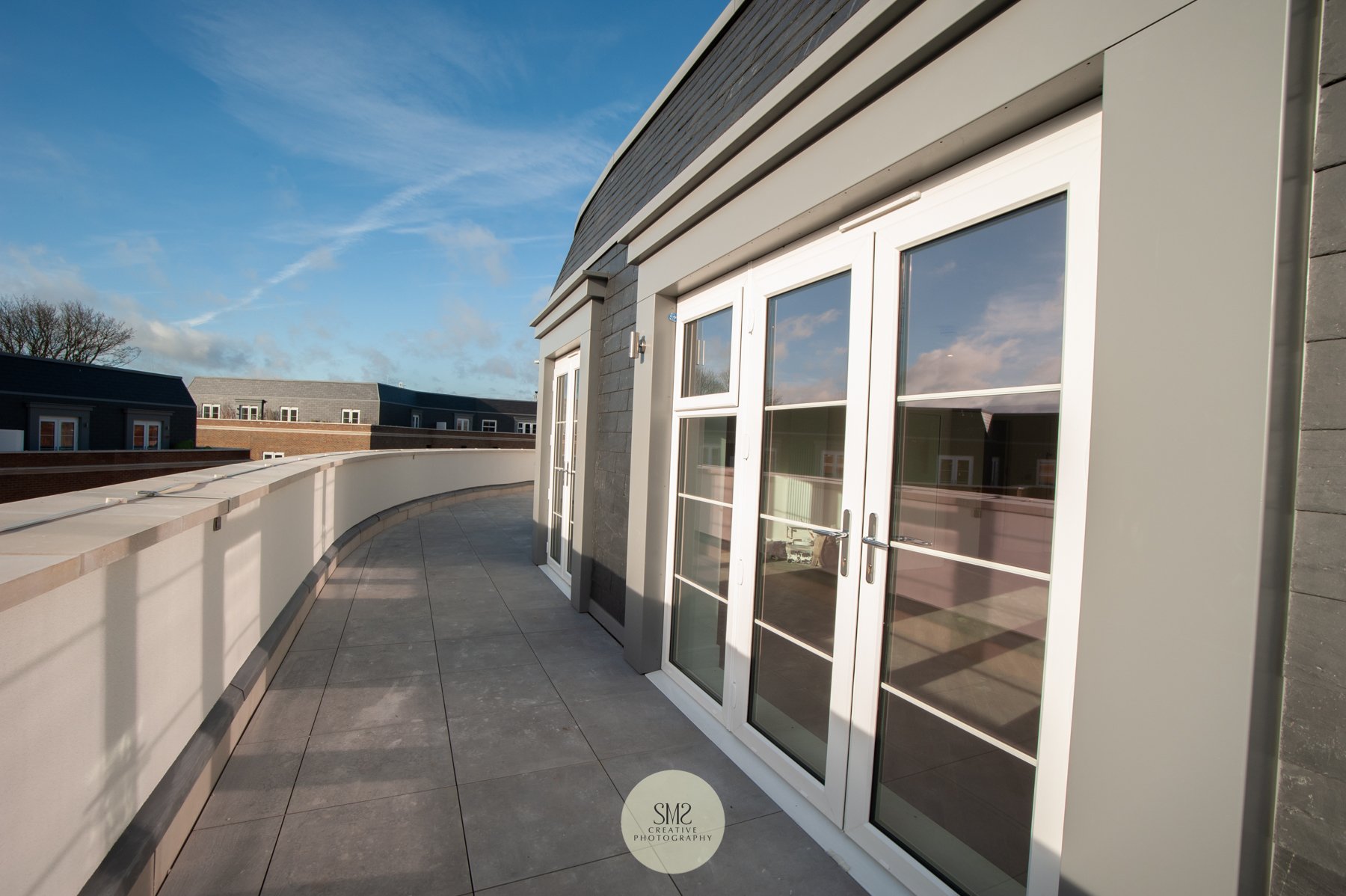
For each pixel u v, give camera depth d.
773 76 2.95
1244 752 1.12
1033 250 1.73
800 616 2.62
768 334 2.93
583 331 5.37
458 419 60.75
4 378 33.78
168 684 2.11
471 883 2.01
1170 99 1.24
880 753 2.16
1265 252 1.10
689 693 3.47
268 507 3.62
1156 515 1.25
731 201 2.94
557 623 4.88
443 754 2.83
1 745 1.20
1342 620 1.02
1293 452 1.10
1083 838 1.37
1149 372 1.27
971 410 1.89
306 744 2.86
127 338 43.53
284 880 1.98
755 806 2.50
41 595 1.35
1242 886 1.12
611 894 2.00
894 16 1.86
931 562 1.99
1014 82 1.56
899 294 2.15
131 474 31.45
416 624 4.71
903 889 2.01
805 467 2.63
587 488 5.17
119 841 1.73
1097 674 1.34
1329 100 1.06
